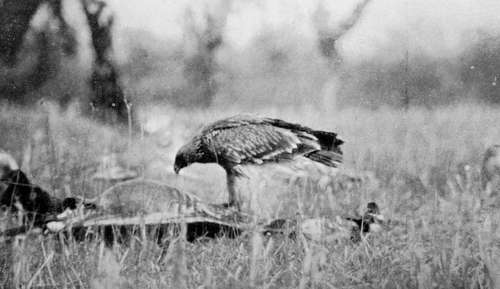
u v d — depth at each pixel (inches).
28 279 255.1
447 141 639.1
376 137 681.0
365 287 258.8
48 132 394.0
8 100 1063.6
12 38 1105.4
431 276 244.4
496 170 388.5
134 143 597.3
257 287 241.0
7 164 383.9
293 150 417.7
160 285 249.0
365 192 410.3
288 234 289.0
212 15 1043.3
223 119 432.5
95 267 253.6
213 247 301.9
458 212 297.3
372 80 990.4
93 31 1037.2
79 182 409.1
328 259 274.4
